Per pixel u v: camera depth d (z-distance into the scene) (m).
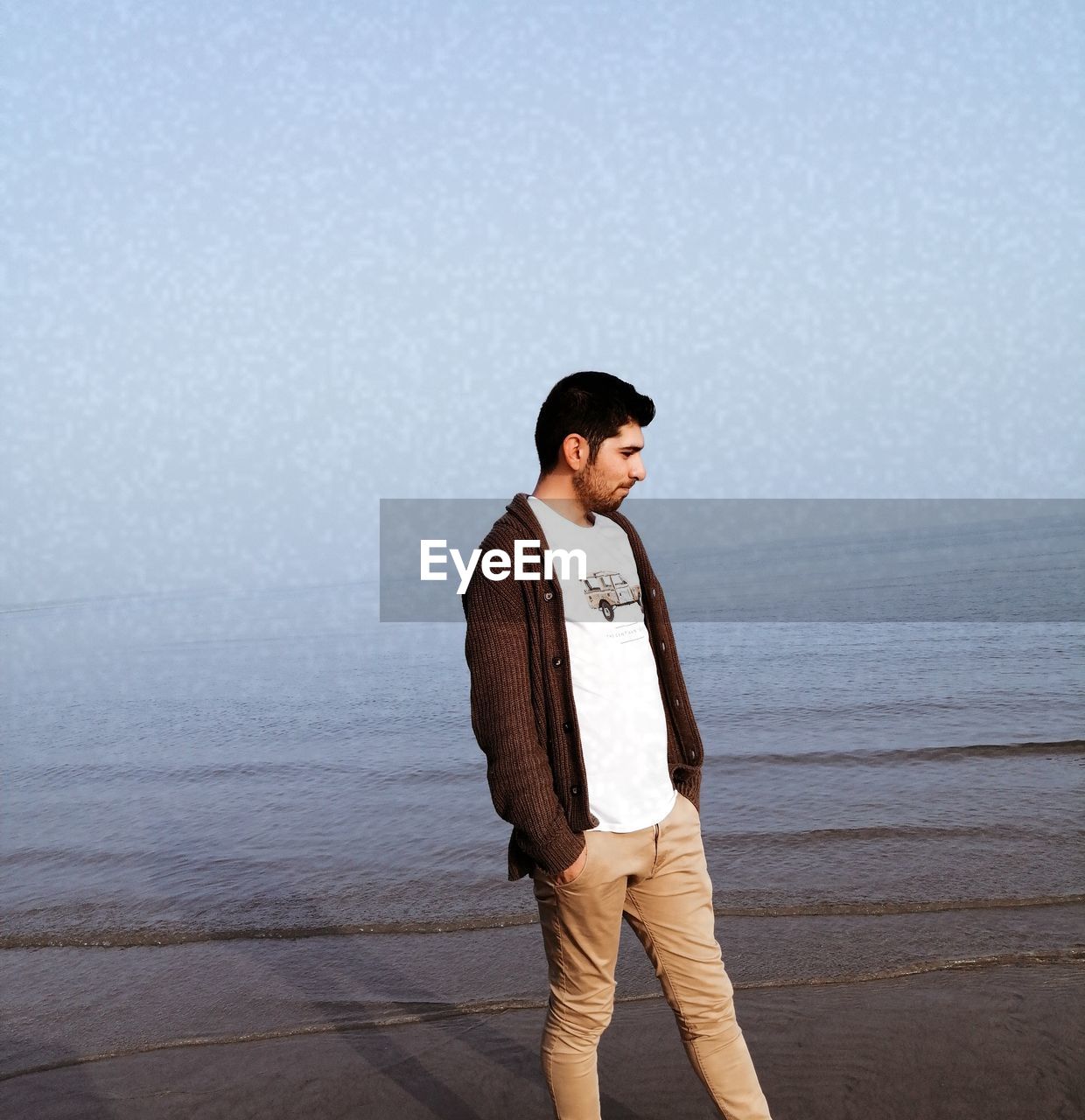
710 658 12.16
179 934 3.79
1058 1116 2.38
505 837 4.92
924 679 9.50
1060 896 3.76
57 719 9.84
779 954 3.38
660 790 1.96
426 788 6.04
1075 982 3.07
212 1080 2.72
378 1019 3.05
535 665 1.88
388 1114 2.53
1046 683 8.86
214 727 8.88
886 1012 2.94
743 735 7.21
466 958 3.50
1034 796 5.18
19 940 3.78
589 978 1.97
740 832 4.78
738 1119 2.02
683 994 2.02
